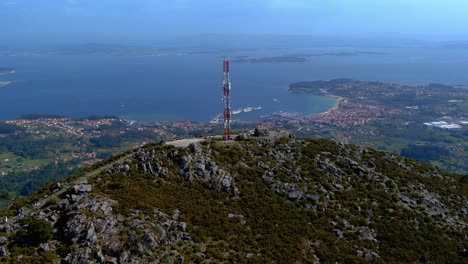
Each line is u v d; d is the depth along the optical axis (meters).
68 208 54.28
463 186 88.00
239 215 60.22
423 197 76.88
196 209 58.94
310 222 62.81
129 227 51.09
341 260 56.25
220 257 50.72
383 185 76.81
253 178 69.06
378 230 64.88
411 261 59.72
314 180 72.50
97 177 63.75
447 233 68.06
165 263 47.84
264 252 54.19
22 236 50.28
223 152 74.06
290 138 86.50
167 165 67.25
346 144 90.50
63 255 47.59
